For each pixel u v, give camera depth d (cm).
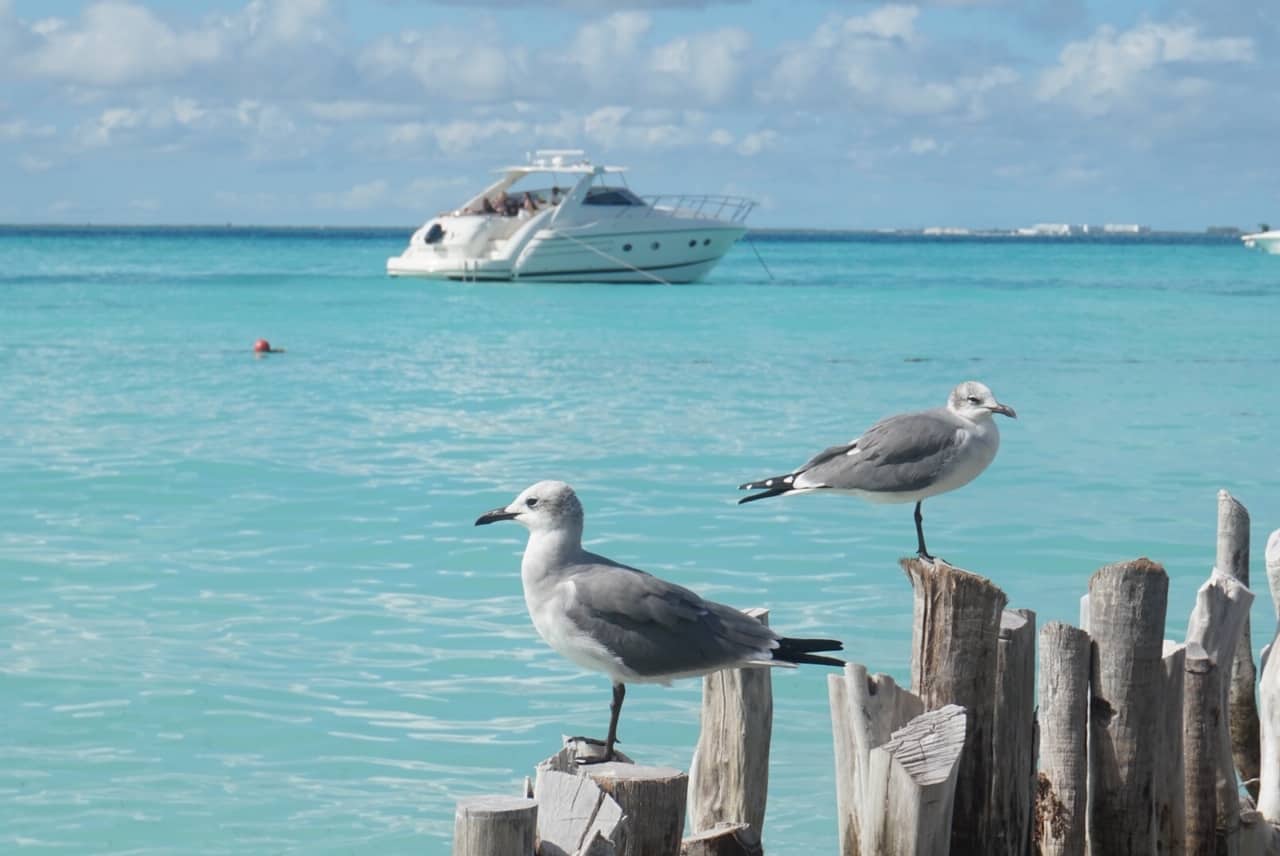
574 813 486
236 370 2678
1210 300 4909
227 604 1138
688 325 3672
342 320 3769
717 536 1361
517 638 1059
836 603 1134
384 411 2169
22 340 3189
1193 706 627
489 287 4831
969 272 7306
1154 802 609
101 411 2147
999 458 1778
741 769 627
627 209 4878
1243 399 2311
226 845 729
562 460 1759
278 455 1786
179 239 17050
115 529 1389
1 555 1281
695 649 584
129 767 820
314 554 1298
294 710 908
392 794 791
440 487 1594
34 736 862
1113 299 4962
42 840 732
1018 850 598
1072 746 605
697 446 1859
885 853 536
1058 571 1239
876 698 579
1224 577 652
